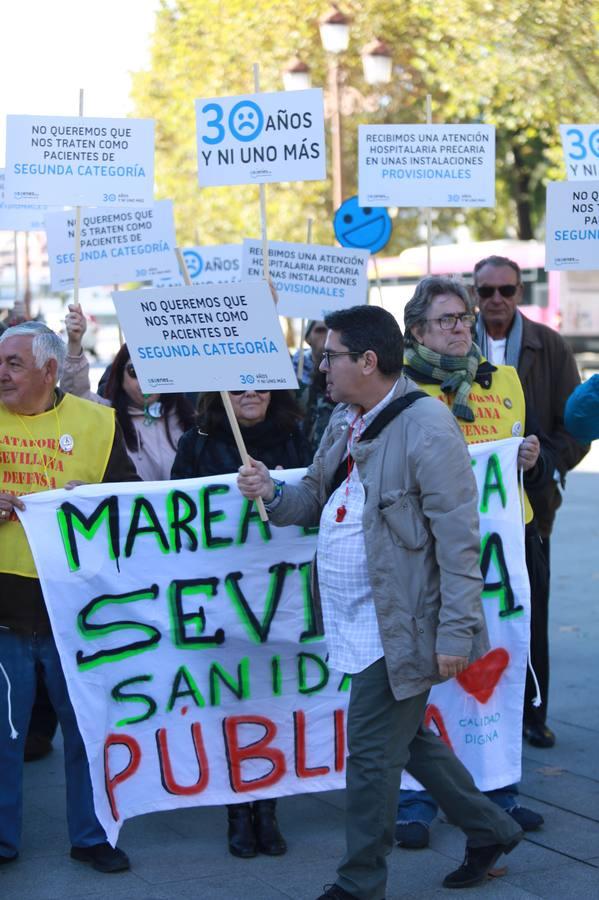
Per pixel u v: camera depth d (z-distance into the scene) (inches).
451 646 146.4
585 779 206.1
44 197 227.8
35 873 172.6
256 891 165.6
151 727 177.9
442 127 243.0
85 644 172.2
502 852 164.9
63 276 266.7
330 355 152.4
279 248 274.5
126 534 175.2
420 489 148.6
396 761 150.7
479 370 191.0
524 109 665.6
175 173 961.5
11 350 169.3
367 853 149.6
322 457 165.2
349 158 906.1
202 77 868.0
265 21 809.5
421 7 674.2
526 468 185.5
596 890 164.4
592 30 613.3
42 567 169.6
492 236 1348.4
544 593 217.2
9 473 172.1
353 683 152.0
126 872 172.7
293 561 181.8
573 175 226.7
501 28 631.2
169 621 177.8
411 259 1258.6
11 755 172.7
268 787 182.2
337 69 703.7
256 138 228.4
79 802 174.4
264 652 181.8
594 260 215.3
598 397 183.2
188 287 157.8
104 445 176.7
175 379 161.5
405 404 151.3
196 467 192.1
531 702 221.3
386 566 148.6
